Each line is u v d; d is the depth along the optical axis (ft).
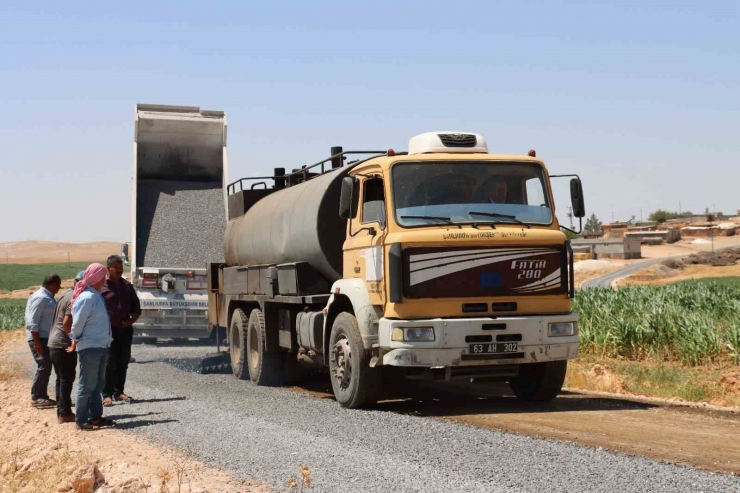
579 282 295.89
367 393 35.22
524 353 33.47
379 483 21.20
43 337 41.65
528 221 34.91
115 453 27.61
